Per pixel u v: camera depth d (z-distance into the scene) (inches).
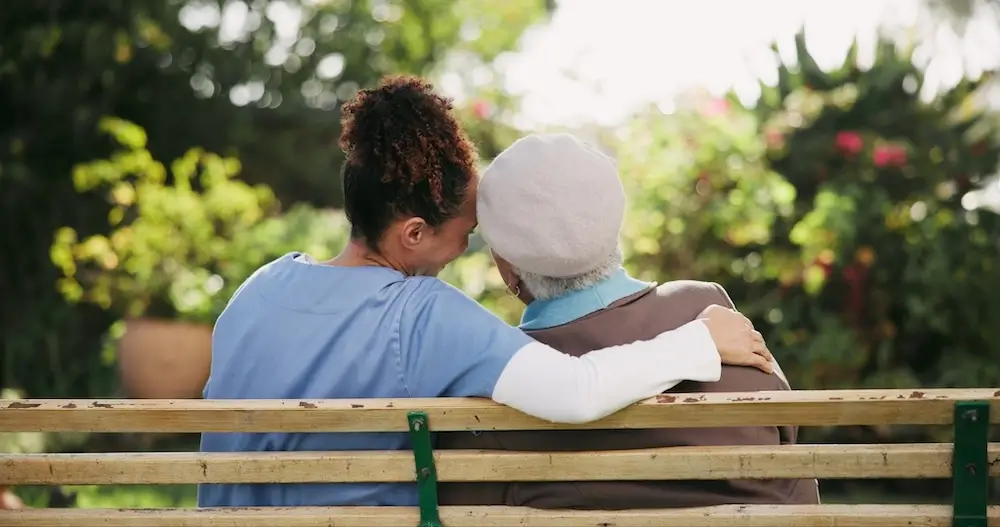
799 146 258.1
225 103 422.0
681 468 72.7
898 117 261.1
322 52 466.9
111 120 371.6
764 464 72.2
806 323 241.1
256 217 318.0
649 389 73.5
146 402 73.9
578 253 79.5
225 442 82.6
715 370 76.4
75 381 339.6
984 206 251.1
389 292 78.4
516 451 76.0
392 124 79.5
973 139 260.2
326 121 469.7
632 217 245.6
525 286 85.0
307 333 78.9
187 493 231.5
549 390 72.5
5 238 353.1
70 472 75.0
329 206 484.1
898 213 242.7
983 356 242.7
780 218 245.6
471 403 73.2
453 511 74.6
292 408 72.8
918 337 244.2
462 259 260.2
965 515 71.9
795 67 267.3
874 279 239.9
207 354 257.1
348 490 78.5
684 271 245.8
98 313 342.3
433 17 512.1
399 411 72.9
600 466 73.2
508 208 79.6
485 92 495.2
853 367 236.1
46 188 361.1
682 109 261.9
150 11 385.4
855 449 71.7
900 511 72.3
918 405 70.2
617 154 271.7
